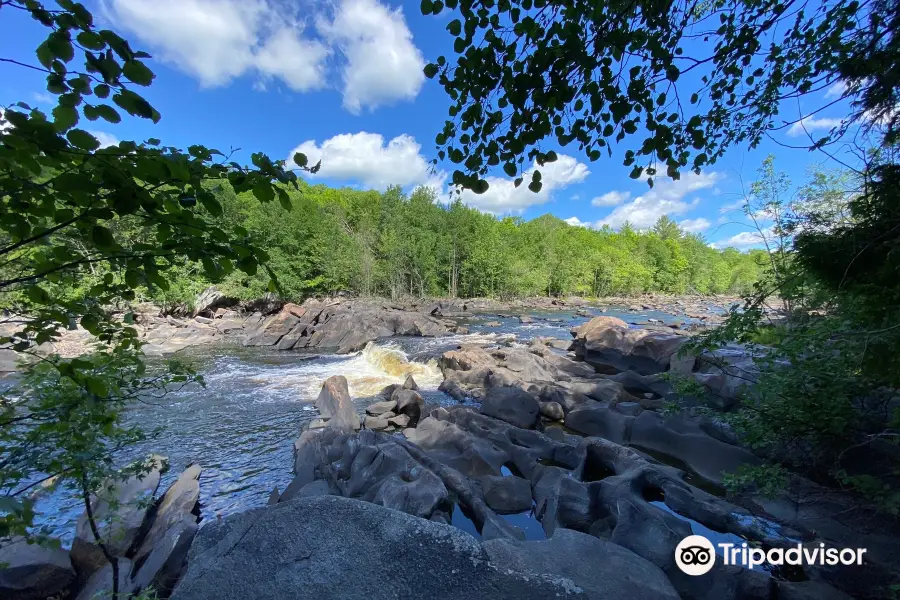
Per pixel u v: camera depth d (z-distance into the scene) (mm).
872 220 3455
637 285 73812
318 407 13172
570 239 69250
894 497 3893
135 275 1610
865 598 4250
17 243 1508
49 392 2787
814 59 3016
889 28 2537
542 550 3527
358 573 2477
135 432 3883
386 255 48219
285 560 2570
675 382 5812
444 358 17609
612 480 6758
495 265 50312
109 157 1383
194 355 22469
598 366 18750
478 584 2471
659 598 3057
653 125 2475
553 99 2303
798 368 4500
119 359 2891
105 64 1347
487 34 2254
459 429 9562
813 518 5590
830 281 3924
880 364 3781
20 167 1399
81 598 5086
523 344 22016
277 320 27656
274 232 38625
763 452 7230
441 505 6508
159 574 5332
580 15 2223
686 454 8453
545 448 9148
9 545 5383
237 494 8148
